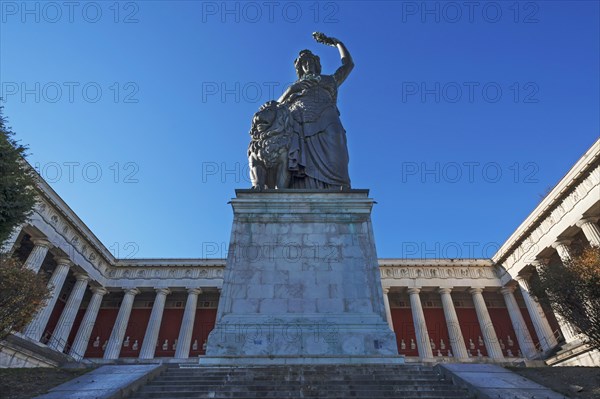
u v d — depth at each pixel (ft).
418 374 36.29
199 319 161.27
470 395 31.04
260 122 63.98
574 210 110.63
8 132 43.86
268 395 29.99
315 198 54.85
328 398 29.53
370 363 39.68
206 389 31.50
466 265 158.51
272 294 46.11
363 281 47.50
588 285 47.24
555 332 135.44
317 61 80.53
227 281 46.96
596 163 101.40
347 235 51.39
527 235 135.13
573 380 35.68
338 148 65.57
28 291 53.42
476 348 151.02
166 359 136.67
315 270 48.21
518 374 37.81
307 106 68.74
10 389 33.83
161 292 154.10
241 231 51.29
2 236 42.37
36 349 105.40
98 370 38.14
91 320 143.64
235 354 40.65
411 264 157.69
